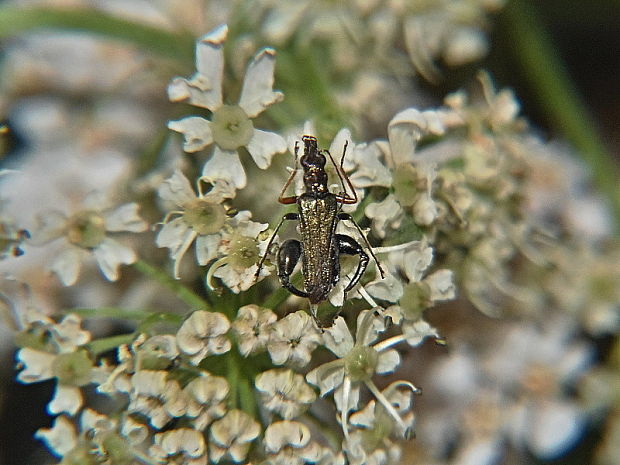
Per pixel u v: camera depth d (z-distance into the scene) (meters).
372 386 0.07
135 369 0.06
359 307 0.07
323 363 0.07
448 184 0.07
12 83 0.09
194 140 0.07
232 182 0.07
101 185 0.09
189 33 0.08
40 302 0.08
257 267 0.06
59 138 0.09
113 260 0.07
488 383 0.09
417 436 0.08
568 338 0.09
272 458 0.06
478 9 0.09
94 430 0.07
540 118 0.10
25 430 0.09
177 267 0.07
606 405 0.09
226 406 0.06
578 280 0.09
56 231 0.07
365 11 0.09
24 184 0.09
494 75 0.10
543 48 0.09
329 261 0.06
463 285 0.08
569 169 0.09
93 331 0.08
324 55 0.09
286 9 0.08
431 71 0.09
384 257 0.07
